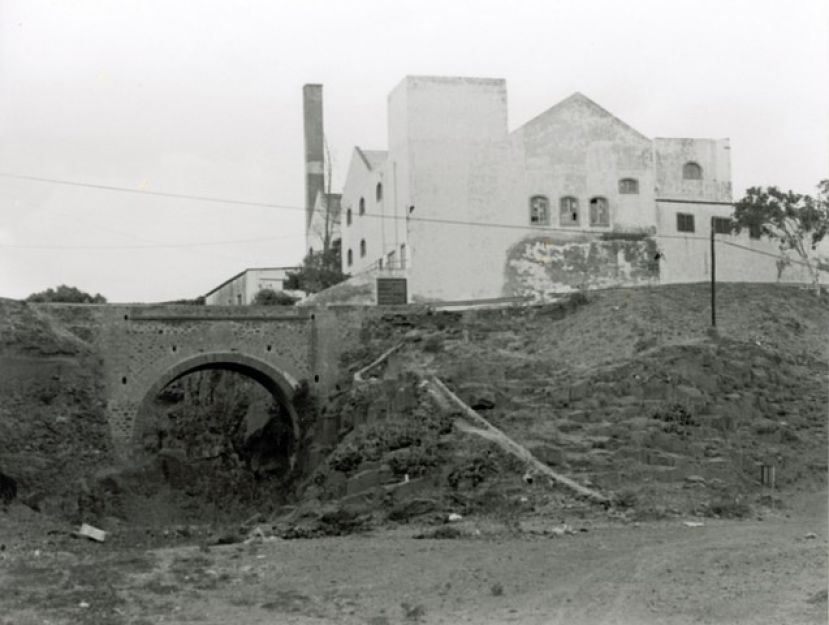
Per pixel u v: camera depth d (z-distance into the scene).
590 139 61.84
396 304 57.47
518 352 51.09
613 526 32.78
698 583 23.67
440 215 59.28
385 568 26.84
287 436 57.50
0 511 42.41
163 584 25.39
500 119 60.66
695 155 64.94
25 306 49.41
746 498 37.59
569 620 21.22
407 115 59.47
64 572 27.03
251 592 24.53
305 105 85.69
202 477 56.84
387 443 41.53
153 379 50.31
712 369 45.78
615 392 44.09
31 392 47.97
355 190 69.62
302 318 52.78
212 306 51.59
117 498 47.31
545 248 60.44
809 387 46.62
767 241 64.88
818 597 21.89
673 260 62.81
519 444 40.19
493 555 27.98
